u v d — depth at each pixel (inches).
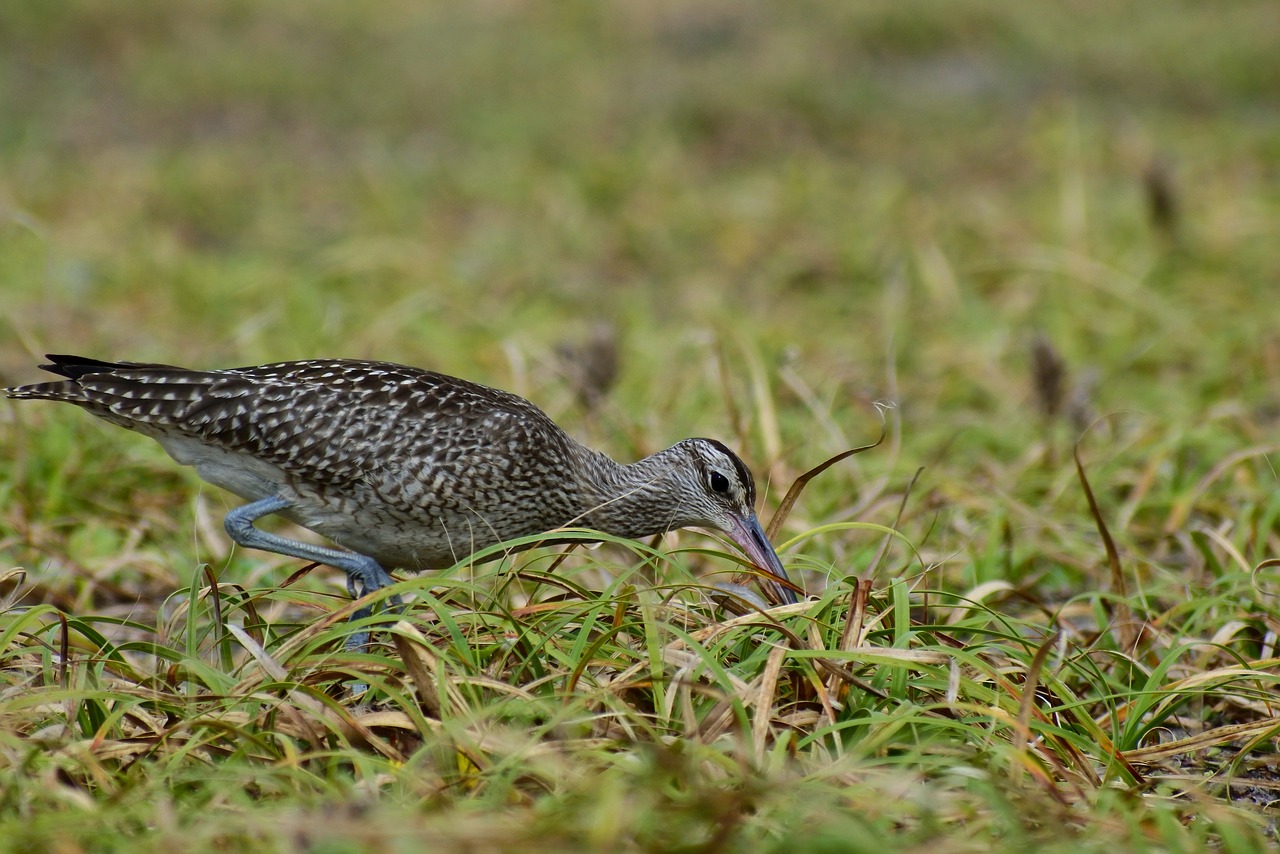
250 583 456.4
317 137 1239.5
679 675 317.4
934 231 923.4
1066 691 344.8
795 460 547.8
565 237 963.3
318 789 292.2
